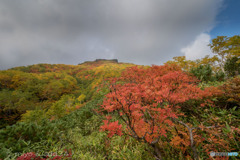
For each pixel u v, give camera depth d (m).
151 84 3.02
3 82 39.97
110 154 2.46
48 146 2.74
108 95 1.75
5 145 2.44
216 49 13.84
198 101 2.93
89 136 3.39
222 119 2.16
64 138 3.29
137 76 4.96
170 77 3.19
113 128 1.50
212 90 2.67
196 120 2.51
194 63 12.94
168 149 2.05
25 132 2.91
